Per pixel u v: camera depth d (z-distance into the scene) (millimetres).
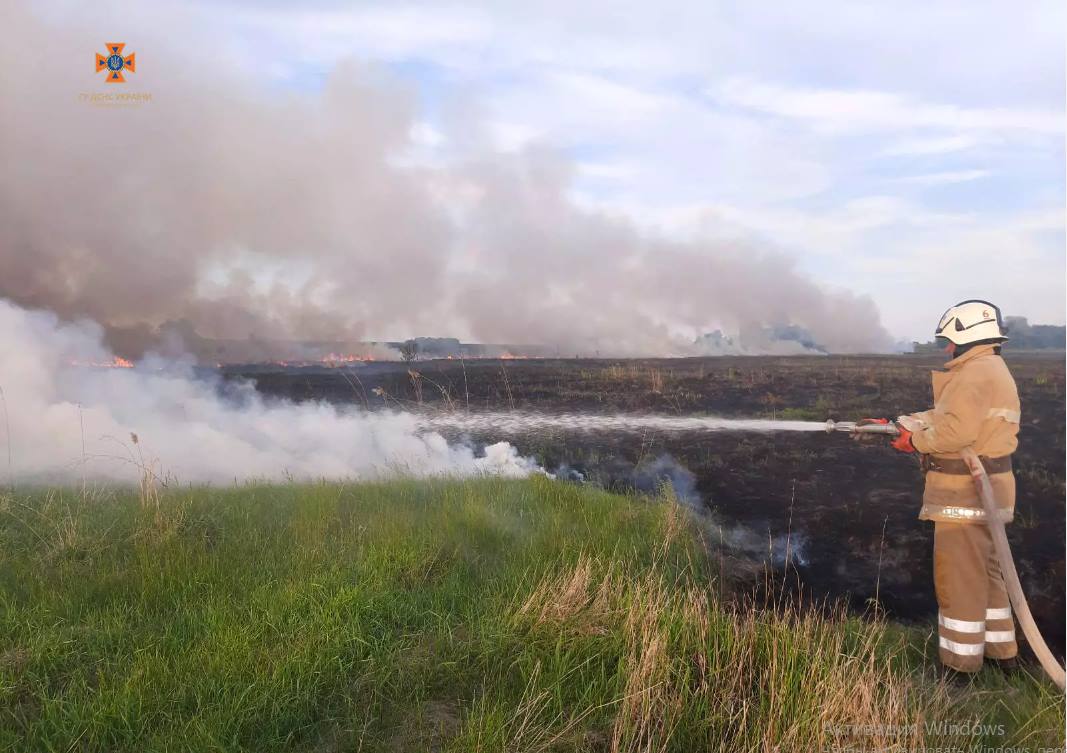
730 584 4438
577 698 2896
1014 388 3246
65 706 2689
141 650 3035
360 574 3939
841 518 5746
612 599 3582
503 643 3225
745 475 7047
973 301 3336
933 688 3125
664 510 5426
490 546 4688
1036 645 2990
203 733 2494
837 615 3963
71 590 3695
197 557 4168
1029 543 4941
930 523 5574
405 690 2959
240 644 3082
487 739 2512
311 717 2734
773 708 2721
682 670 3010
